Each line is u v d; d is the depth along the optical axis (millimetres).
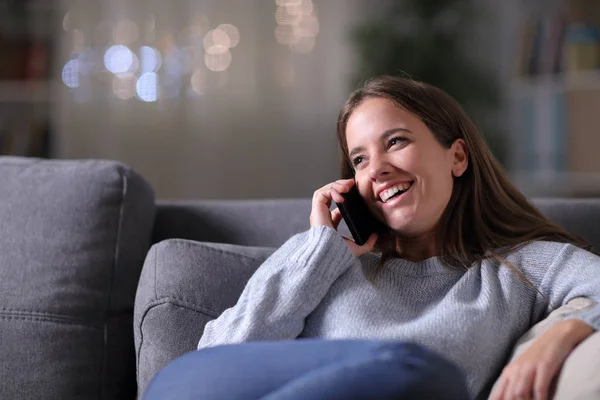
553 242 1241
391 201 1252
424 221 1254
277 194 3877
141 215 1460
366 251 1286
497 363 1090
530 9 3582
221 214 1541
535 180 3387
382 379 697
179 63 3789
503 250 1254
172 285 1262
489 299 1142
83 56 3709
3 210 1413
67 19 3676
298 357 779
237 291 1292
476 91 3578
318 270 1178
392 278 1233
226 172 3859
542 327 1060
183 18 3773
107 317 1374
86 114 3744
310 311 1163
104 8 3711
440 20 3717
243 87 3822
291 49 3816
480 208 1330
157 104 3791
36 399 1298
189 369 833
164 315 1237
